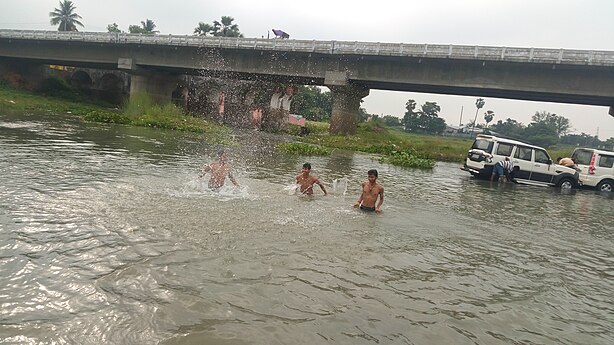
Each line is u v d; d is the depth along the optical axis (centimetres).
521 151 1692
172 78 4053
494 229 755
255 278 404
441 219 793
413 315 364
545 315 396
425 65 2838
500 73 2641
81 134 1689
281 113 4781
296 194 870
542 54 2428
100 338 280
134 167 990
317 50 2995
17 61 4238
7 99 3244
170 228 530
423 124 9606
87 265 393
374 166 1841
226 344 288
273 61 3225
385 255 521
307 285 402
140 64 3575
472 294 428
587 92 2438
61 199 612
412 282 442
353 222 680
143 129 2434
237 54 3303
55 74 4675
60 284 350
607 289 488
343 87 3078
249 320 323
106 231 492
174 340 286
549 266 558
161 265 410
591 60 2323
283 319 331
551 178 1691
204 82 4559
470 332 344
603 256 643
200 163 1188
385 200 951
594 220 970
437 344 319
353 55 2936
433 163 2270
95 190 693
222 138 2444
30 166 849
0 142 1181
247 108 4684
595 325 384
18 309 306
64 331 284
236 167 1246
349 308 363
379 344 309
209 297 354
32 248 419
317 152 2114
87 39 3591
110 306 323
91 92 4847
